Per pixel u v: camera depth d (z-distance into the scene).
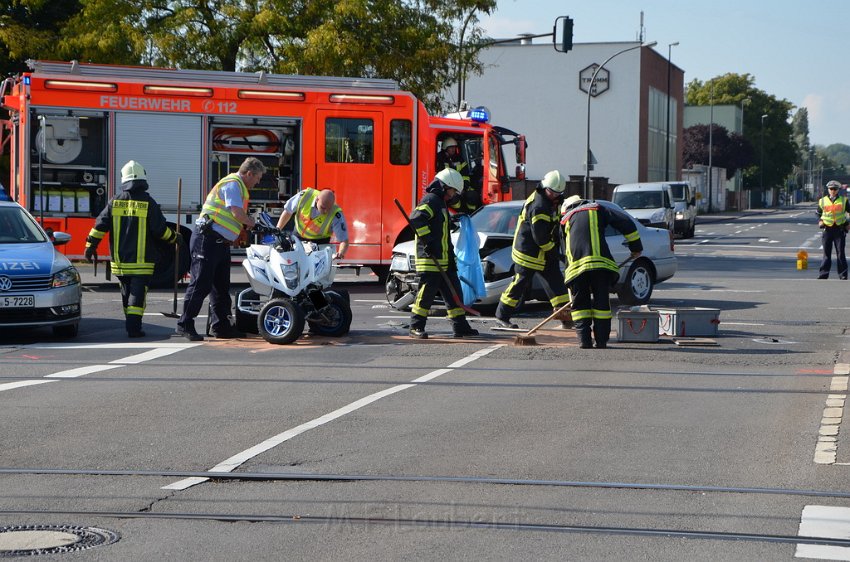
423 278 14.07
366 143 22.55
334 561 5.52
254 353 12.91
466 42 35.22
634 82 74.81
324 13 31.98
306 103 22.25
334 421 8.98
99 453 7.87
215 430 8.64
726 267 29.38
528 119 76.44
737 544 5.81
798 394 10.27
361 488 6.92
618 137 75.31
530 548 5.73
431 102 35.34
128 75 21.69
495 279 16.83
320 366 11.93
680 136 93.12
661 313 14.30
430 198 14.02
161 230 14.45
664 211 44.94
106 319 16.66
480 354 12.80
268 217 14.04
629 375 11.34
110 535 5.95
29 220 15.45
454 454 7.82
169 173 21.73
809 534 5.98
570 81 75.75
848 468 7.45
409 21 33.75
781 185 163.62
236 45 32.31
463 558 5.56
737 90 158.62
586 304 13.30
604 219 13.31
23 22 35.53
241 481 7.10
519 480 7.10
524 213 14.81
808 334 14.72
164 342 13.92
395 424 8.88
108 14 31.78
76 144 21.36
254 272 13.79
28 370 11.69
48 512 6.39
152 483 7.05
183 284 22.19
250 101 21.98
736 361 12.25
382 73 33.59
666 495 6.77
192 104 21.77
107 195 21.50
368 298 20.42
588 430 8.66
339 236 14.74
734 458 7.74
